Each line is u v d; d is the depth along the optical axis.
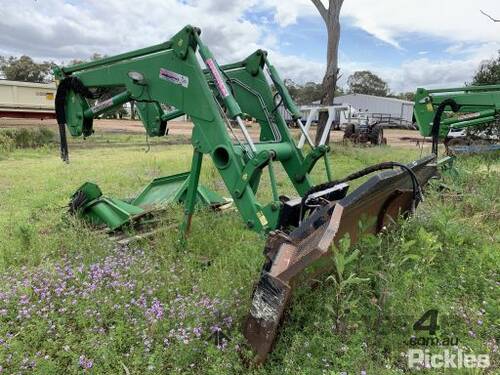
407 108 53.59
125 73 4.15
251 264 3.45
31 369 2.43
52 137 16.78
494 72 18.47
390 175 2.56
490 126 15.88
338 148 13.98
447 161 6.79
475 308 3.04
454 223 4.34
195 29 3.67
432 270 3.55
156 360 2.43
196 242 4.18
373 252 3.33
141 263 3.59
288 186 7.75
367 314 2.80
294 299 2.66
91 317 2.82
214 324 2.69
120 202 4.83
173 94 3.87
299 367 2.38
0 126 19.09
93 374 2.39
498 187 6.18
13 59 70.06
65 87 4.65
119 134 23.27
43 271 3.41
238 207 3.60
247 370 2.42
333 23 14.18
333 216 2.34
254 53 4.59
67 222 4.71
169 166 10.27
